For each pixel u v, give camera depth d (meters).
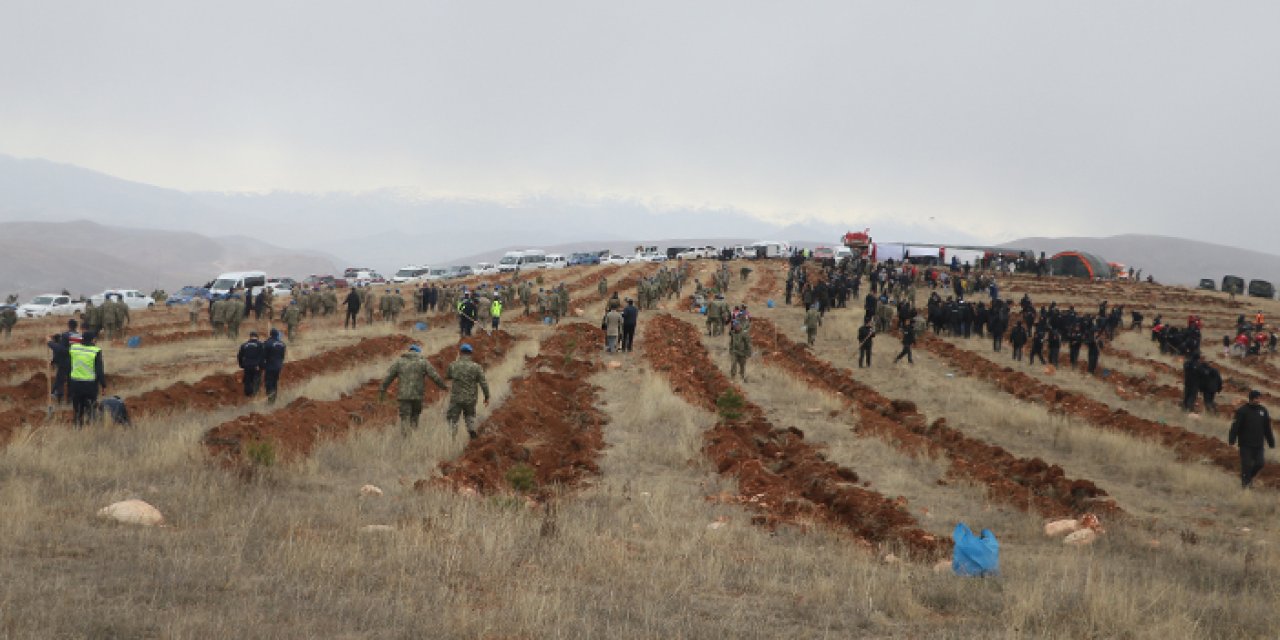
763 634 7.05
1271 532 14.07
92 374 15.96
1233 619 8.55
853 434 20.22
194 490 10.98
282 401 20.89
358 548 8.58
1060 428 22.39
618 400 23.42
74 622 5.89
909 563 10.27
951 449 19.72
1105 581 9.12
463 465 13.53
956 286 51.03
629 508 12.05
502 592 7.66
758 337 39.88
